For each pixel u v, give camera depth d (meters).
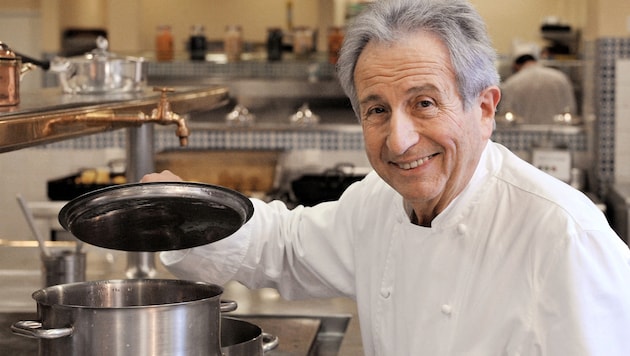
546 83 7.69
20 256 3.71
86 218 1.81
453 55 1.71
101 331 1.61
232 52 8.52
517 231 1.83
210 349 1.71
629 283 1.76
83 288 1.88
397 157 1.74
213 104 3.31
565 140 7.62
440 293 1.90
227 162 7.03
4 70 2.01
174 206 1.83
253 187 6.90
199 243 1.99
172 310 1.64
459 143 1.75
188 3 9.24
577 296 1.71
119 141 7.80
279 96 8.74
